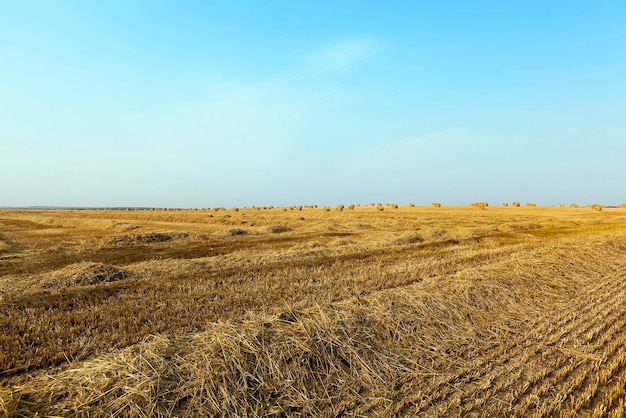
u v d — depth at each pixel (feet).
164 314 24.14
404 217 141.38
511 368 18.15
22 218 163.22
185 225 113.70
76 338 20.33
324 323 19.92
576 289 34.32
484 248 56.65
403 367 18.13
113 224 104.88
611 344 20.98
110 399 13.88
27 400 13.87
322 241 65.77
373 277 34.99
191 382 14.96
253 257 46.14
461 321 24.07
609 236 65.16
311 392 15.75
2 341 19.67
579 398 15.35
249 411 14.29
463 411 14.58
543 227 102.12
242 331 18.34
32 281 32.83
